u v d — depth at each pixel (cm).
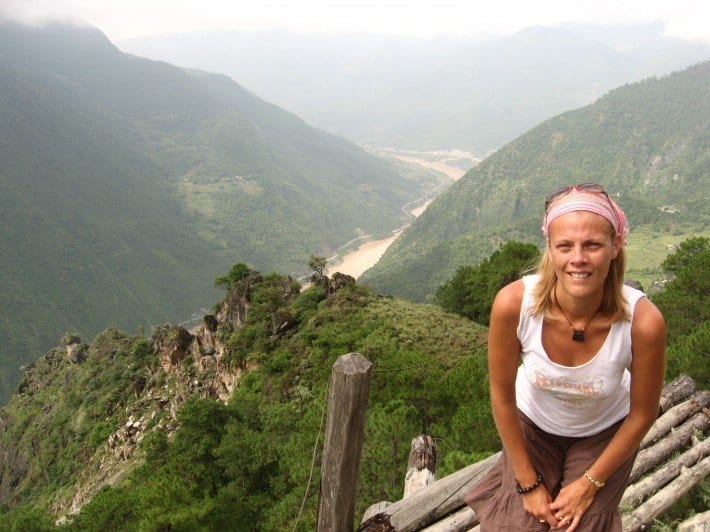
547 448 381
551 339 340
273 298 5669
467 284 5306
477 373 1956
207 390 5722
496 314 352
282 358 4538
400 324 4456
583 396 345
